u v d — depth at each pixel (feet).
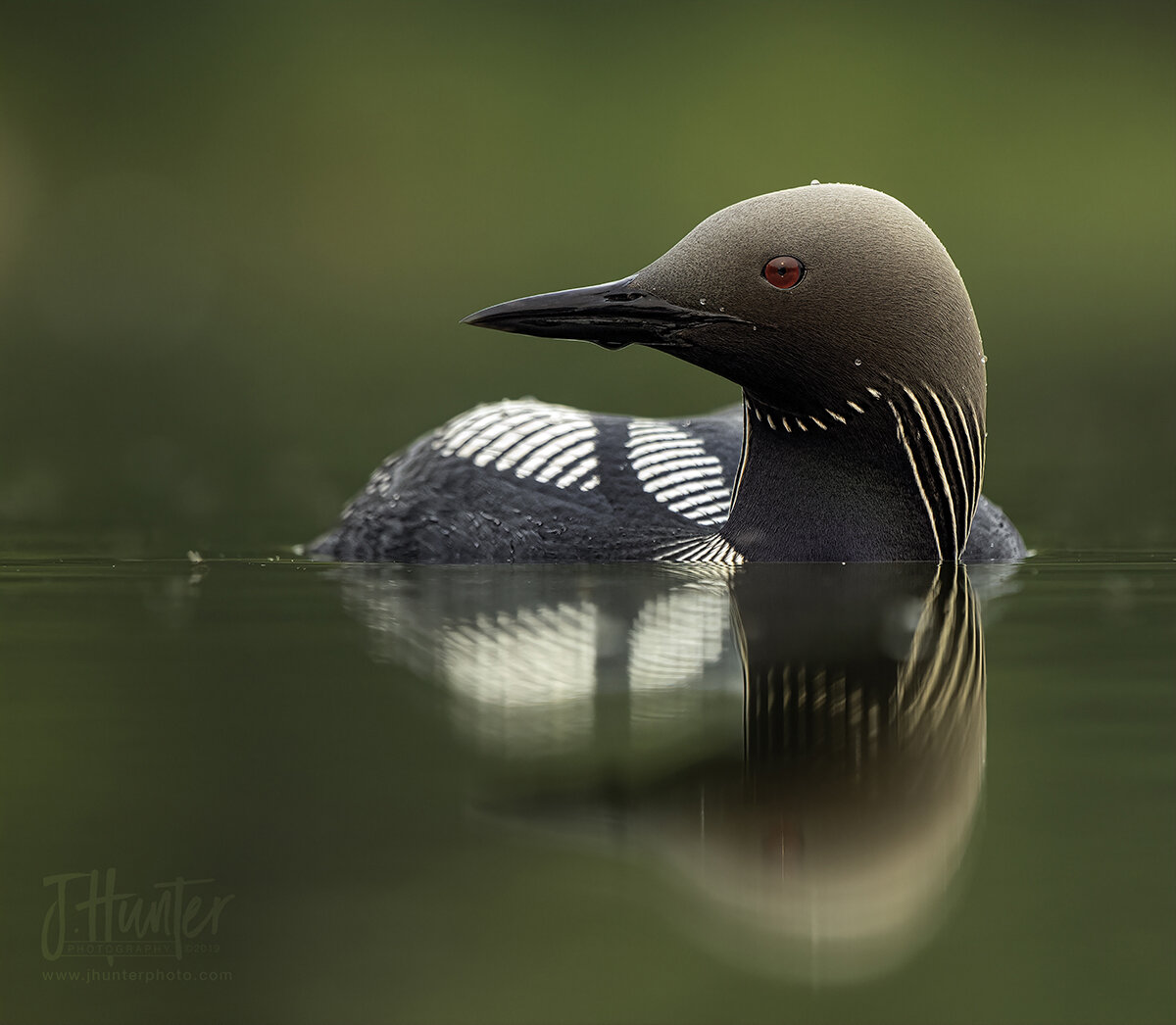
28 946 13.33
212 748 17.98
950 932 13.29
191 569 32.76
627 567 30.58
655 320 28.32
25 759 17.49
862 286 27.55
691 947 12.97
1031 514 42.68
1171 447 55.77
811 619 25.44
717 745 18.28
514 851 14.80
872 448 29.01
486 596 27.94
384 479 35.58
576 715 19.60
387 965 12.61
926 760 17.74
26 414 59.98
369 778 16.88
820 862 14.70
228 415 60.39
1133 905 13.71
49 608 27.40
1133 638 24.49
